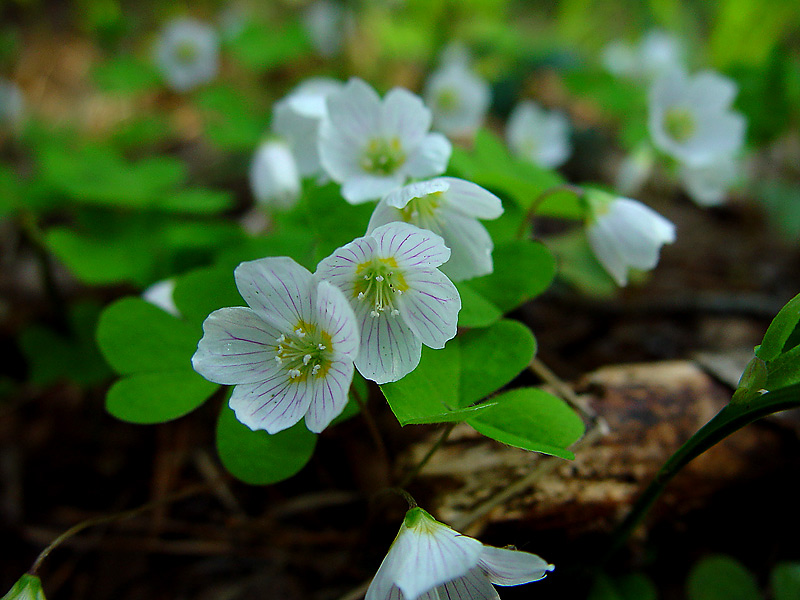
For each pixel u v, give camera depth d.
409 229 0.07
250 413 0.07
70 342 0.13
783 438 0.10
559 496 0.09
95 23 0.25
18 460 0.12
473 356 0.08
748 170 0.19
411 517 0.07
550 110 0.23
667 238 0.10
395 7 0.26
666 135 0.15
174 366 0.09
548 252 0.09
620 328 0.14
